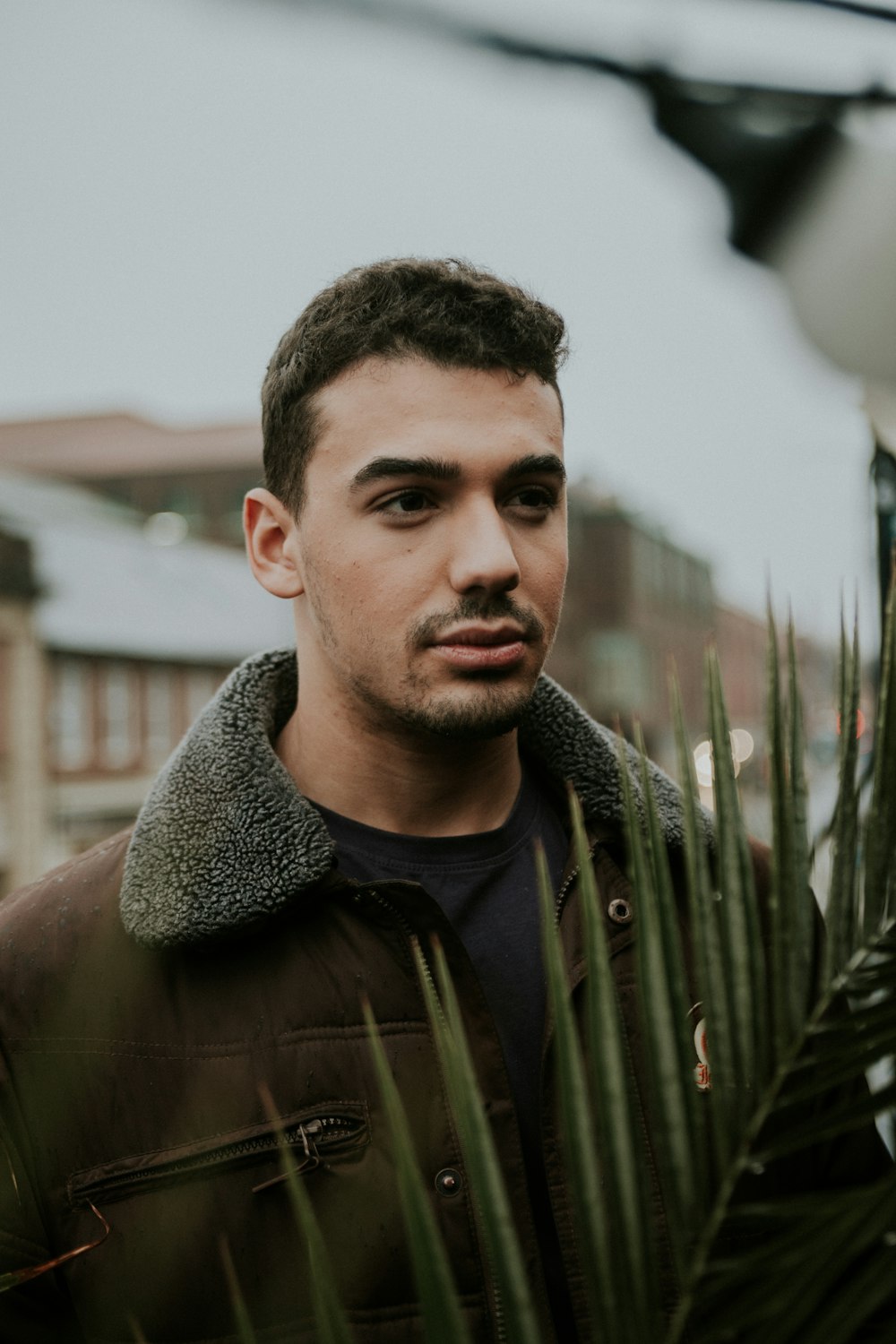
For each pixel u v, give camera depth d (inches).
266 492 48.8
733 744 27.7
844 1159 42.6
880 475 44.6
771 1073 25.7
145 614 821.2
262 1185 39.6
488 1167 23.3
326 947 42.8
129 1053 42.1
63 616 727.7
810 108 21.8
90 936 43.9
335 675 45.4
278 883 41.8
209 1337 39.0
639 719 29.0
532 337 43.5
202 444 1611.7
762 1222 24.5
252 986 42.3
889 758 27.4
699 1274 23.7
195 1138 40.7
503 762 47.3
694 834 27.1
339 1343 23.6
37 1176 41.4
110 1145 41.3
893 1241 22.7
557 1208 39.8
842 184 21.8
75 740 721.6
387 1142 40.4
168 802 44.2
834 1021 25.8
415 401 42.0
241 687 48.4
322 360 43.8
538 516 44.1
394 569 42.2
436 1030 25.7
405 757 45.8
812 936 26.6
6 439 1694.1
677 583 1552.7
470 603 41.6
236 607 962.7
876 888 27.1
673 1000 26.1
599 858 46.9
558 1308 39.9
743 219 22.6
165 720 816.9
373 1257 38.9
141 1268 39.8
